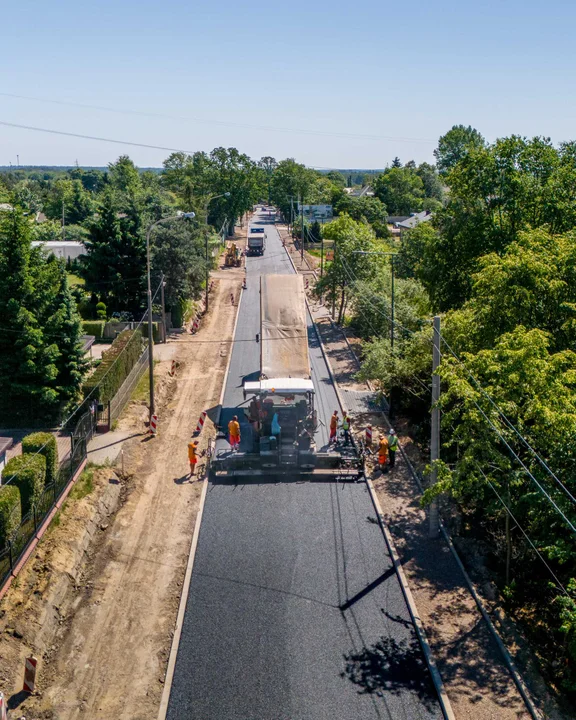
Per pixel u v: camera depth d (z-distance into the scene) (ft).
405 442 99.91
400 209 515.50
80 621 58.85
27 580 60.75
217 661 53.47
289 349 104.17
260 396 90.63
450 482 61.57
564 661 54.49
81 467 85.66
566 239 80.84
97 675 52.29
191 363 142.20
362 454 90.79
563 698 50.26
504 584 65.57
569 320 71.67
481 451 61.82
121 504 80.48
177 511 78.54
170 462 92.12
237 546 70.64
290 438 88.38
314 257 326.03
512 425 59.72
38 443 75.41
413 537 73.26
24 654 52.85
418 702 49.62
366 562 68.13
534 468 59.11
